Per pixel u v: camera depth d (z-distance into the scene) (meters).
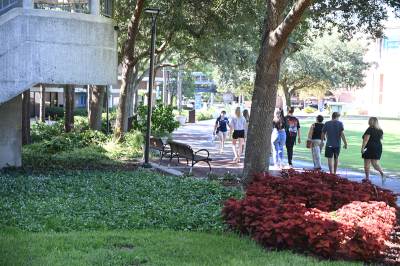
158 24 16.55
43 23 9.20
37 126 22.80
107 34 10.30
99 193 8.82
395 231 6.29
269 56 8.43
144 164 13.03
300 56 43.72
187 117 42.47
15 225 6.27
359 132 30.28
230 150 18.59
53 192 8.79
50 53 9.30
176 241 5.59
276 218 5.39
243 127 14.83
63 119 24.48
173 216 7.00
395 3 11.66
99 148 16.20
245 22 16.08
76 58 9.68
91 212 7.17
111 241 5.54
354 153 18.53
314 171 9.02
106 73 10.33
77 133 18.56
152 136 14.83
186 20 16.56
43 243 5.32
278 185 7.81
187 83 56.59
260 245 5.45
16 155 11.85
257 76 8.77
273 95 8.75
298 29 13.65
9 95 9.00
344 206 6.07
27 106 17.75
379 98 66.00
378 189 7.42
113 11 11.47
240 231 6.17
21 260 4.67
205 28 16.44
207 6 15.66
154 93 61.78
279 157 13.26
